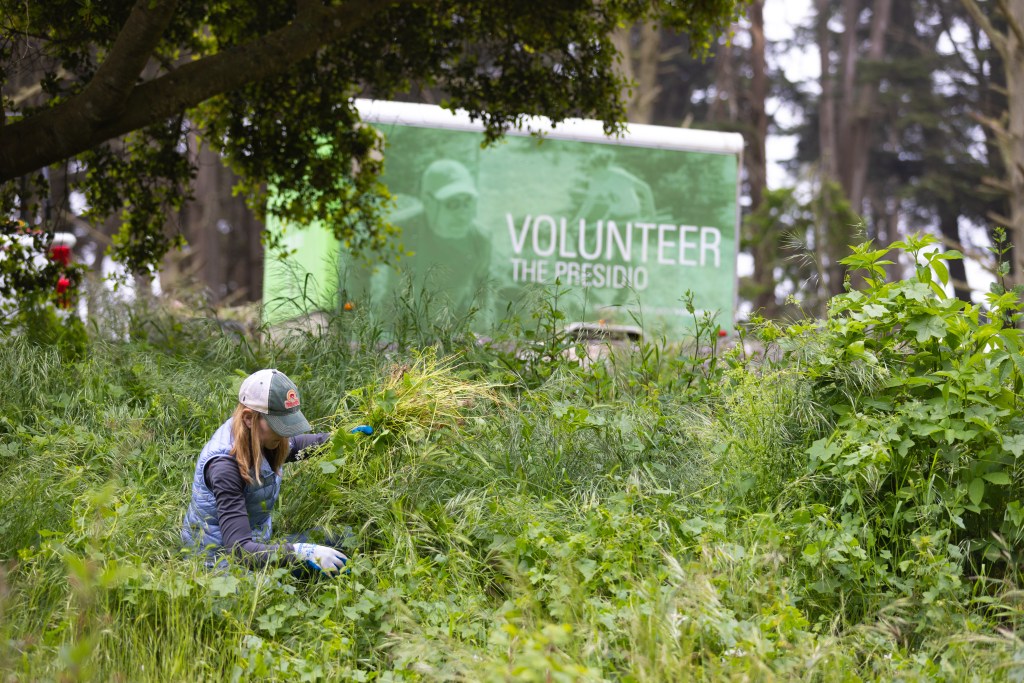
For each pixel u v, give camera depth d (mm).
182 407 6945
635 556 5059
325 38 8328
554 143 12273
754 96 40625
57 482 5828
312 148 9961
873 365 5762
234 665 4320
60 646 4184
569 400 6949
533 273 12070
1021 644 4449
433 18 9539
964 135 43000
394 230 10375
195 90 8086
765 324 6422
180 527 5273
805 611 4883
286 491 5707
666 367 7832
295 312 8875
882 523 5426
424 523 5461
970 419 5414
